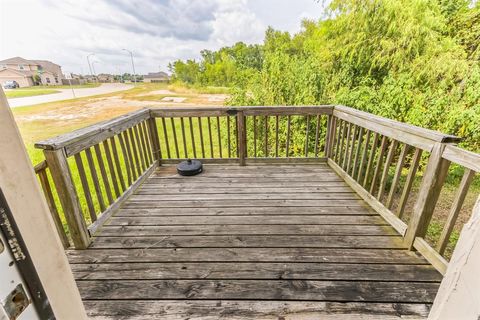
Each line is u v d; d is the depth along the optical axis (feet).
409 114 13.99
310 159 11.70
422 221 5.62
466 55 15.23
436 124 14.17
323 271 5.30
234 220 7.29
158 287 5.00
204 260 5.71
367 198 8.09
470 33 15.93
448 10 16.47
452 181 15.11
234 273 5.31
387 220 6.98
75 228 5.99
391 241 6.22
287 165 11.62
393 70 16.40
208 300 4.69
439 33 15.93
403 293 4.74
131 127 9.27
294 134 16.78
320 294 4.75
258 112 10.89
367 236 6.43
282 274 5.24
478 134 13.43
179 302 4.66
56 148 5.40
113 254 5.99
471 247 1.61
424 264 5.44
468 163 4.45
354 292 4.77
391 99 13.97
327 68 18.83
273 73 16.69
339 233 6.57
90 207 6.73
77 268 5.56
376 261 5.55
